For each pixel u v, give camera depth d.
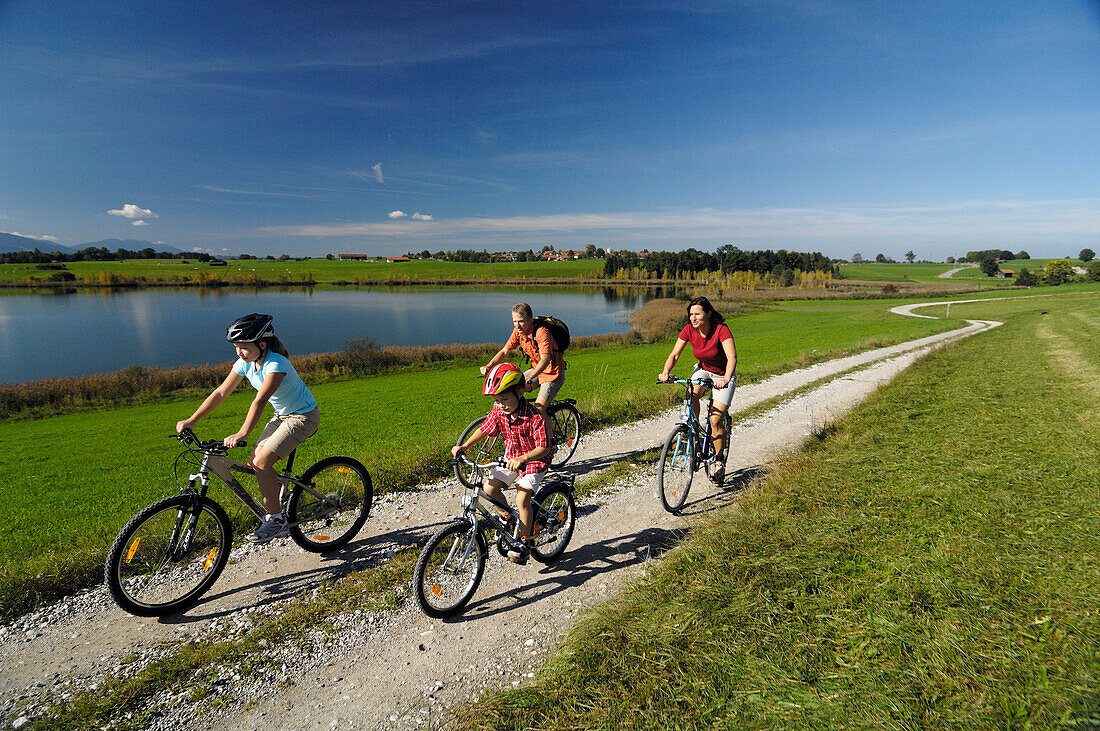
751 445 7.61
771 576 3.42
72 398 25.08
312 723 2.70
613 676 2.72
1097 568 2.96
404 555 4.34
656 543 4.57
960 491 4.24
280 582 4.00
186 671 3.05
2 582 3.71
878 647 2.66
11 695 2.87
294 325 65.88
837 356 18.52
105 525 6.38
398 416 15.44
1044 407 6.84
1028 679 2.29
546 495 4.08
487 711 2.60
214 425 17.55
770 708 2.36
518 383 3.66
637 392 11.20
